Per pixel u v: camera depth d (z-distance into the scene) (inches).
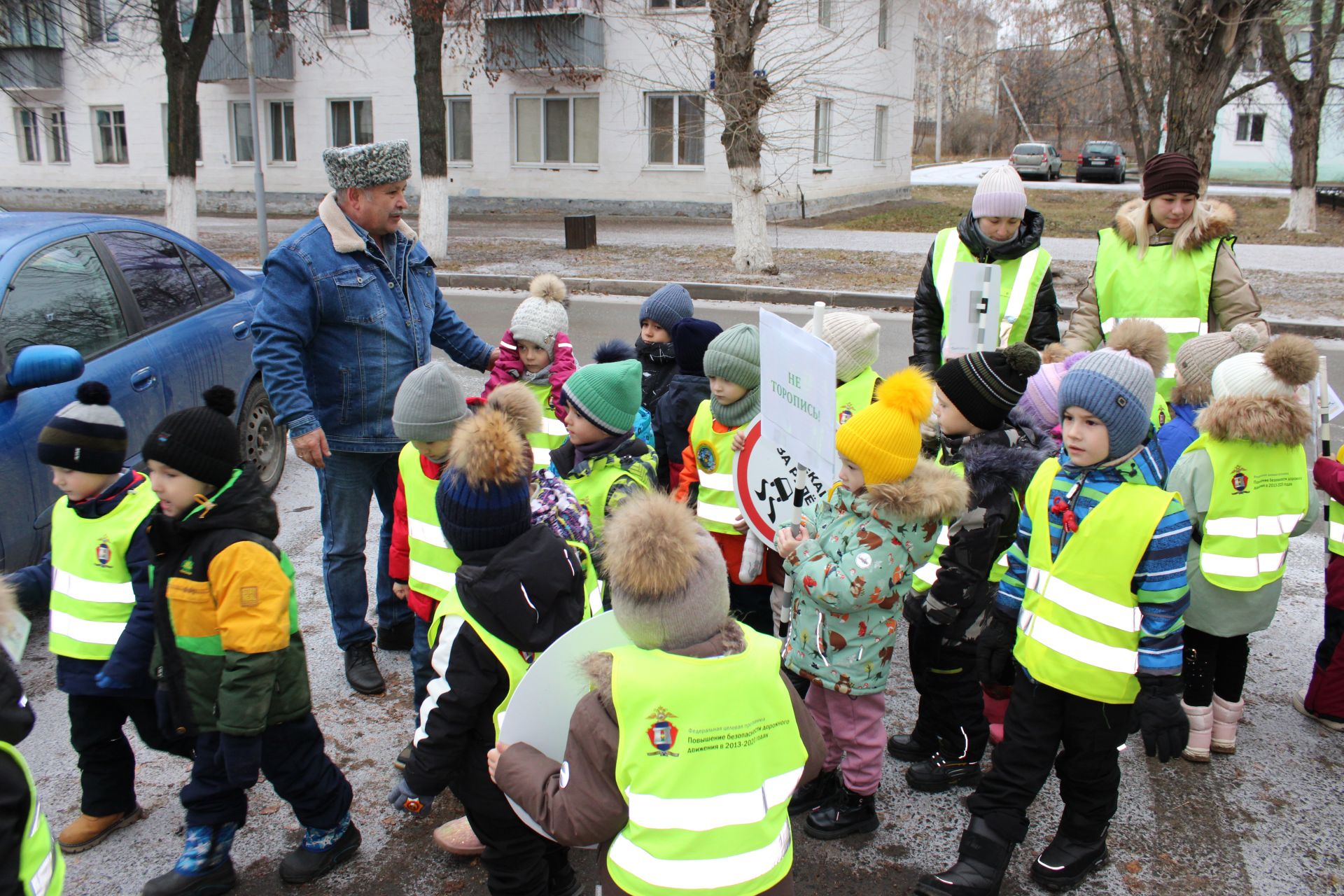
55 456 111.3
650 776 76.9
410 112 1101.1
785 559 117.5
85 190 1250.6
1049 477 111.2
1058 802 130.6
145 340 201.2
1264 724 148.1
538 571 94.8
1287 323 447.2
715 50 586.2
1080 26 805.9
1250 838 122.4
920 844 122.2
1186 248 166.1
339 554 156.8
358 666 158.2
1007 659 135.6
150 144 1209.4
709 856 76.8
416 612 135.9
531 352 178.4
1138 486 104.7
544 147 1071.0
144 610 111.5
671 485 172.4
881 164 1186.0
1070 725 109.2
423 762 96.3
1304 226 888.3
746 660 81.0
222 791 109.0
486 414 97.0
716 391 143.5
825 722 124.6
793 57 810.2
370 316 153.3
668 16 934.4
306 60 1064.2
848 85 1037.8
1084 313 180.9
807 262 648.4
